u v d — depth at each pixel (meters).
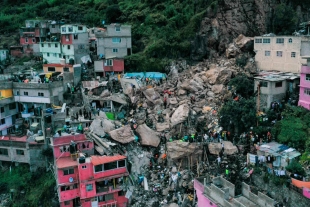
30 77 64.88
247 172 41.84
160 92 57.59
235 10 65.94
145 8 83.25
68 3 104.00
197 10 74.06
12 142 51.72
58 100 59.56
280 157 39.75
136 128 51.06
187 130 49.72
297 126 43.12
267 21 66.00
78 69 63.81
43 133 51.59
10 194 48.66
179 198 43.31
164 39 70.81
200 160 46.22
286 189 36.50
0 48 88.94
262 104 50.12
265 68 59.41
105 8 92.62
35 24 86.19
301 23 65.56
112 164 44.19
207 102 53.38
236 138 46.44
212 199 37.91
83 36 72.31
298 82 50.25
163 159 47.62
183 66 65.25
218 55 65.94
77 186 44.38
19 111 60.12
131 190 45.25
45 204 46.12
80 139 47.25
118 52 70.81
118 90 60.69
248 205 37.03
